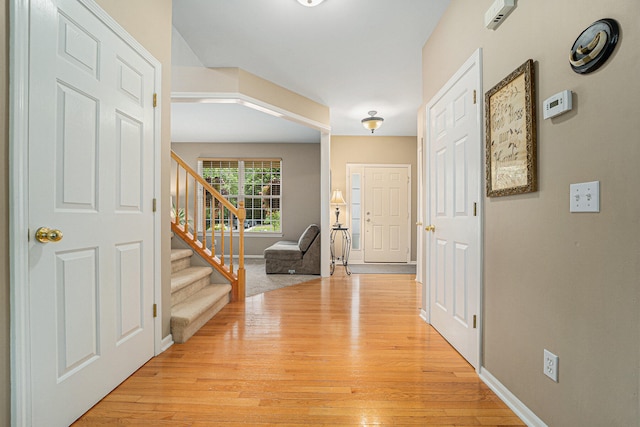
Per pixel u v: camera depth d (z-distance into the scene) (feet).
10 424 4.05
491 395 6.01
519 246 5.42
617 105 3.58
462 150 7.64
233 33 10.02
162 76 7.69
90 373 5.40
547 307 4.73
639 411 3.37
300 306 11.89
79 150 5.09
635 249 3.40
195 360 7.33
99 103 5.54
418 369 7.01
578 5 4.14
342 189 22.54
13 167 4.04
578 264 4.15
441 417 5.34
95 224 5.45
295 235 24.49
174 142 24.36
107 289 5.78
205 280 11.97
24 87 4.15
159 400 5.74
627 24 3.47
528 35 5.16
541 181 4.87
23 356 4.14
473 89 7.06
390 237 22.71
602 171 3.78
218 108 16.76
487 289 6.52
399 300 12.79
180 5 8.74
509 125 5.62
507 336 5.78
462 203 7.63
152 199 7.29
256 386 6.25
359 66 12.14
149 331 7.27
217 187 24.57
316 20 9.39
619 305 3.58
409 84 13.71
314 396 5.93
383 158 22.65
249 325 9.78
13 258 4.05
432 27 9.62
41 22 4.39
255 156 24.57
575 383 4.20
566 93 4.24
